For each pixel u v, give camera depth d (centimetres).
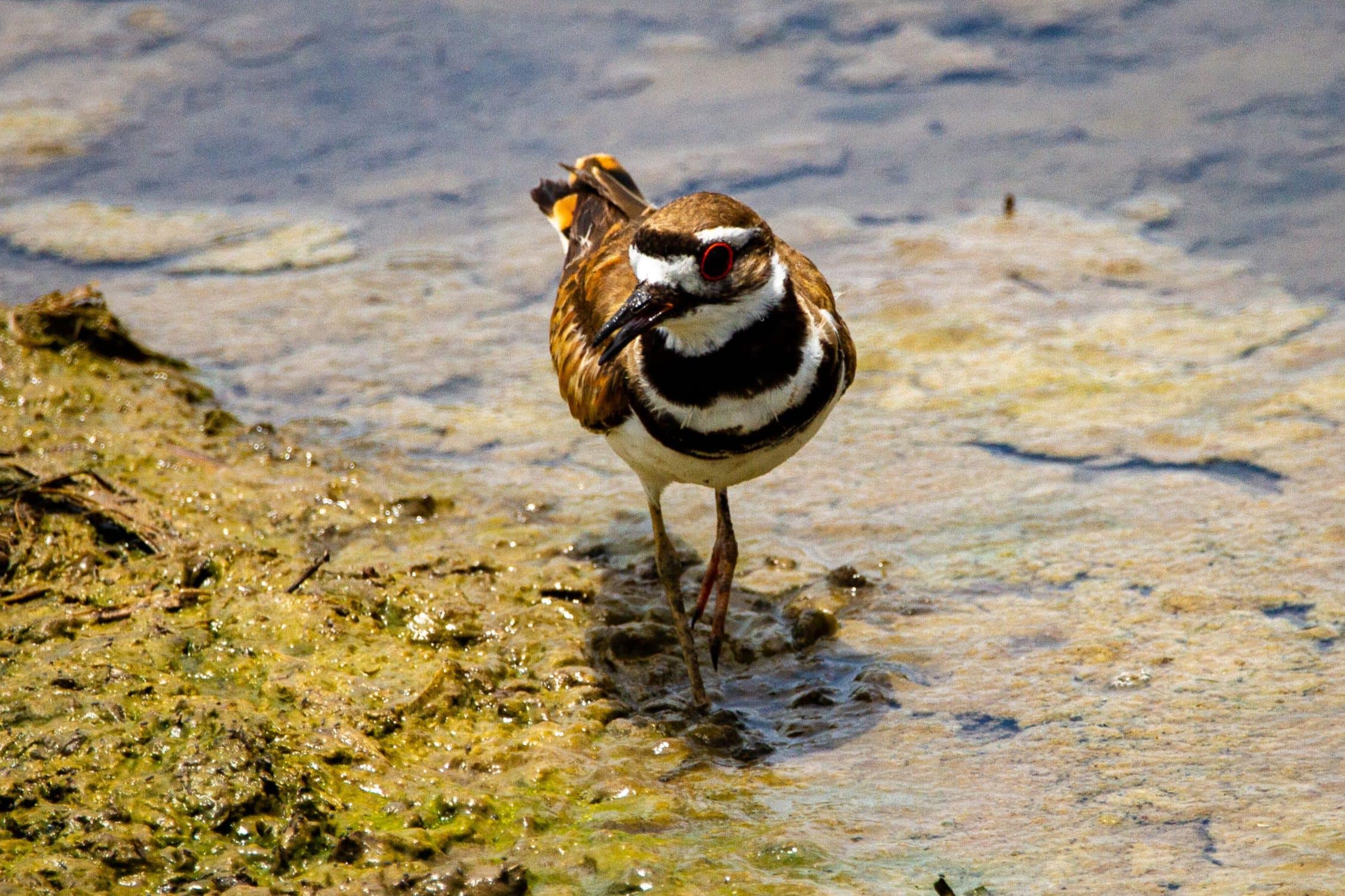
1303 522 1080
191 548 1059
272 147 1717
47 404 1270
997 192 1605
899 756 878
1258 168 1588
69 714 863
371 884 749
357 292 1507
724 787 858
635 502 1189
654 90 1792
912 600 1042
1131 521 1108
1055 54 1817
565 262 1160
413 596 1027
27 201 1636
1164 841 779
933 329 1398
